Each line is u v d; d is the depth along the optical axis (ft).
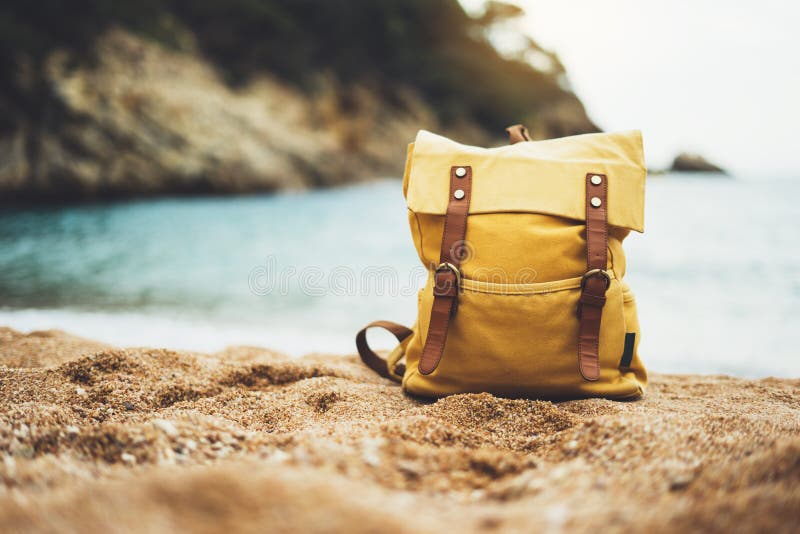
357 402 7.45
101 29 68.54
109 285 24.75
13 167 58.70
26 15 63.46
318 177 80.94
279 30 97.04
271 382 8.82
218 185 68.49
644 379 7.93
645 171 7.67
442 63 130.31
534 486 4.52
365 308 20.99
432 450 5.15
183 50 80.07
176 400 7.74
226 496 3.56
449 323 7.31
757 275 24.17
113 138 63.26
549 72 146.61
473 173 7.57
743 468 4.33
